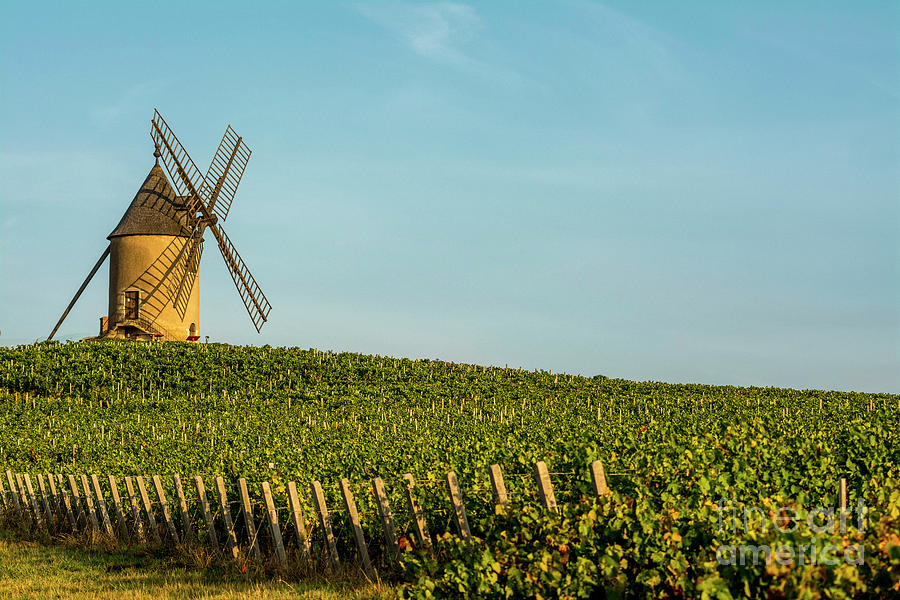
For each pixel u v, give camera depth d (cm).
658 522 1152
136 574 1806
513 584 1181
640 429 2616
